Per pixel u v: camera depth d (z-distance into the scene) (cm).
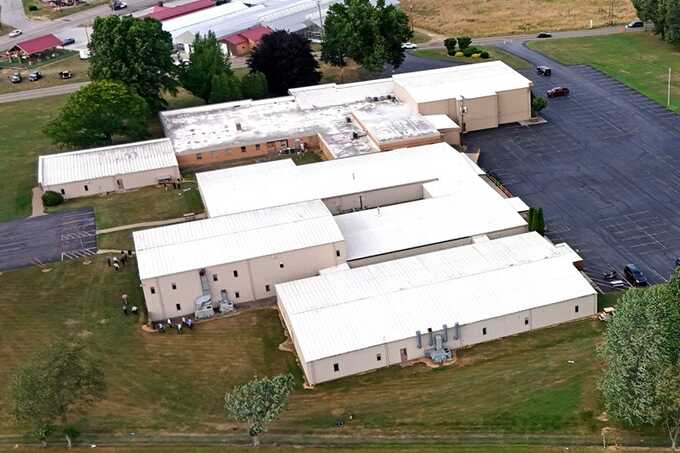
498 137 14512
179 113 15738
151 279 9762
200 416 8375
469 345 9244
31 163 14638
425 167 12569
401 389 8612
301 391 8681
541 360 8888
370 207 12162
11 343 9706
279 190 12119
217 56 16600
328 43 17438
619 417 7556
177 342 9588
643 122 14525
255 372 9012
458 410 8238
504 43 19638
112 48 15525
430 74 15825
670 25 17838
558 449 7588
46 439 8100
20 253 11700
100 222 12412
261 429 7650
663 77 16475
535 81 16838
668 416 7362
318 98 15862
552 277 9675
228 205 11738
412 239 10788
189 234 10531
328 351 8756
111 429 8238
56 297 10562
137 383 8925
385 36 17112
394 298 9394
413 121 14288
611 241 11056
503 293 9456
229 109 15800
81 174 13350
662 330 7406
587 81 16600
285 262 10212
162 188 13438
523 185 12725
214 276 10025
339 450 7738
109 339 9688
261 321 9900
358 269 10056
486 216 11175
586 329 9356
